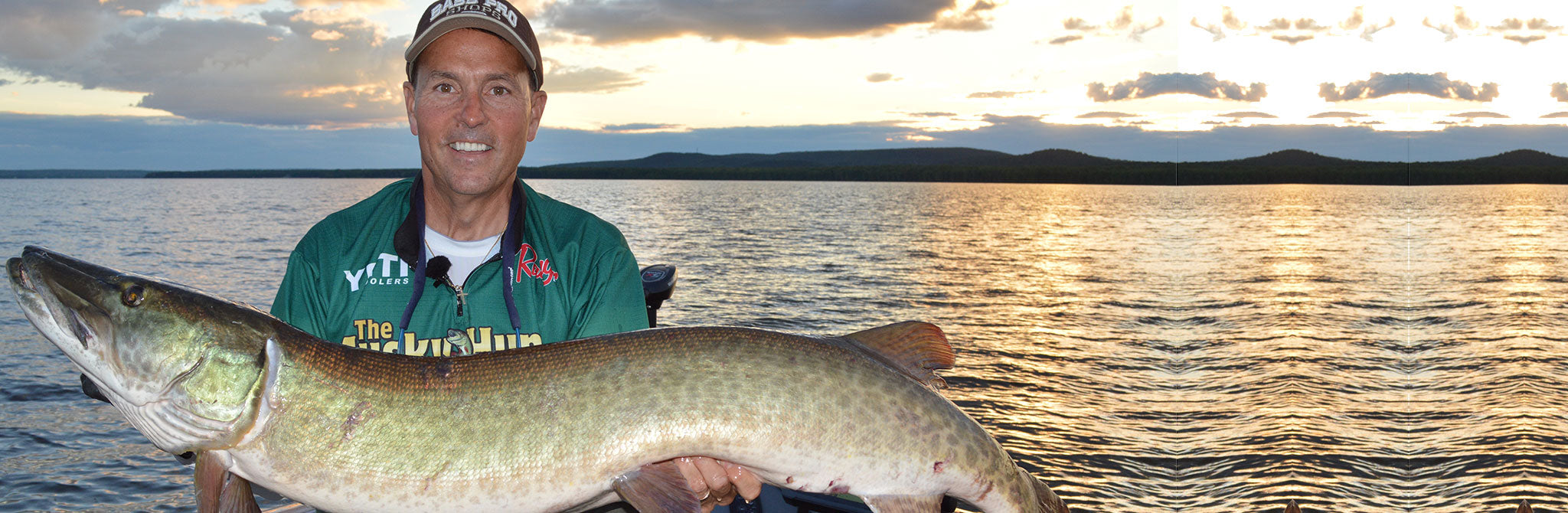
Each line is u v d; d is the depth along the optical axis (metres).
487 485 2.23
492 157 2.50
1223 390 17.03
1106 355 22.20
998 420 14.88
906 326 2.56
